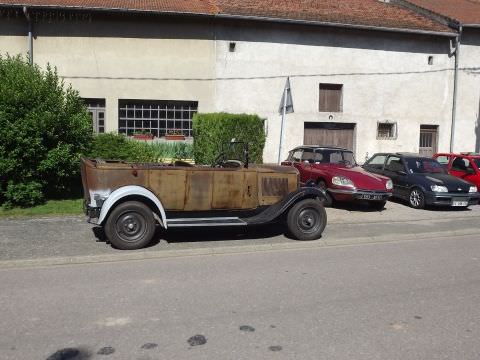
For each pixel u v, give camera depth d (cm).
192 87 1759
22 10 1608
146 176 812
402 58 1988
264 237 902
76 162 1158
